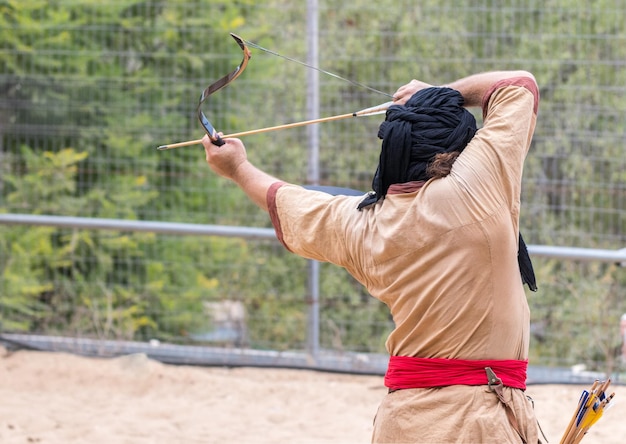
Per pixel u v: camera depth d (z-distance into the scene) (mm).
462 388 4754
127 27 13312
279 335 12398
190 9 13609
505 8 11711
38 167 12984
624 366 11844
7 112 13219
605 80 11625
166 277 12695
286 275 12445
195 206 13438
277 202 5281
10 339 12477
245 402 10820
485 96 5000
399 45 12008
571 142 11812
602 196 11719
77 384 11281
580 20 11555
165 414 10367
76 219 11812
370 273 4957
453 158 4844
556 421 10125
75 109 13234
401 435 4859
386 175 4922
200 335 12570
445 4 11945
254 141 12719
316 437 9719
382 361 12062
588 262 11938
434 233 4758
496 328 4770
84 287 12734
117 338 12469
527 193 12008
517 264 4941
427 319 4801
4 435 9461
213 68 13523
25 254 12758
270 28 13562
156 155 13250
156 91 13211
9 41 13180
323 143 12141
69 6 13508
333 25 12242
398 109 4941
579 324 11992
